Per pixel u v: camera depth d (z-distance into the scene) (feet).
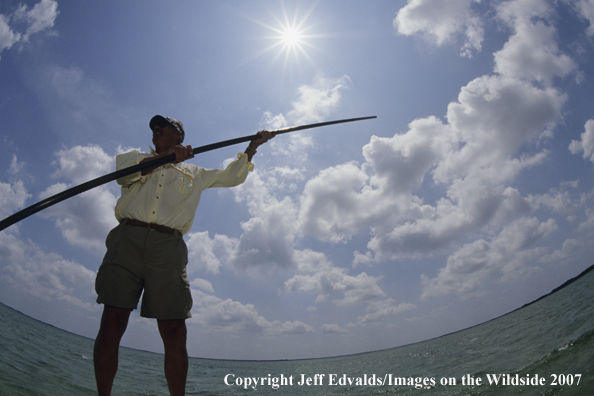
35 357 19.53
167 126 7.25
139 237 6.13
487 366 14.08
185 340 6.32
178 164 7.21
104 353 5.54
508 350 18.22
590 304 28.63
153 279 6.05
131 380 18.79
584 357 10.10
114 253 5.98
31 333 44.83
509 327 41.60
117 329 5.76
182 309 6.22
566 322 22.27
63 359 22.74
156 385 17.52
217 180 7.73
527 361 12.39
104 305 5.94
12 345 22.75
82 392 11.75
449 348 42.68
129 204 6.32
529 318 43.80
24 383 10.99
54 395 10.11
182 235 6.77
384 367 31.86
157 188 6.48
